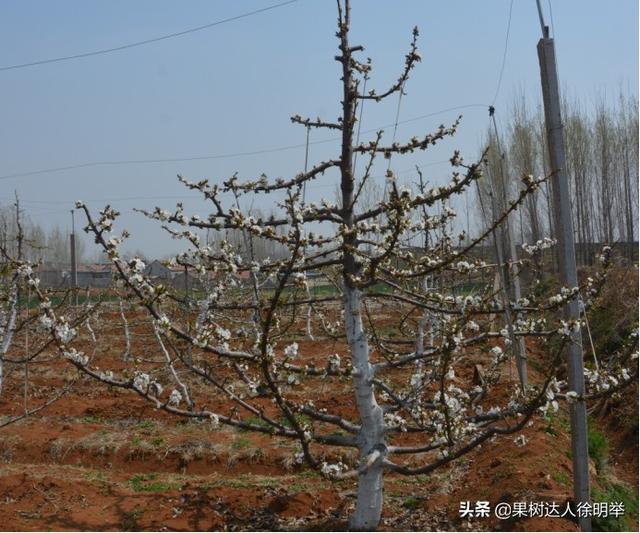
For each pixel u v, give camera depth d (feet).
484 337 17.06
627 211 68.13
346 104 16.15
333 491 19.77
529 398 15.75
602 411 30.55
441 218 17.88
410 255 17.35
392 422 17.80
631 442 26.25
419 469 15.57
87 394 32.81
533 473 19.12
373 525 16.20
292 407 16.01
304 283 16.74
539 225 71.31
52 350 42.70
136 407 29.53
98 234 14.44
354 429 16.34
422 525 17.37
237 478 21.86
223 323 25.79
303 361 36.06
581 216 70.59
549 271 61.52
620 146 69.56
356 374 16.08
